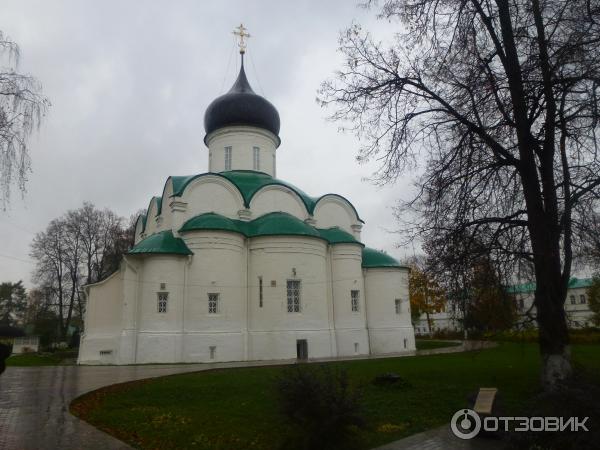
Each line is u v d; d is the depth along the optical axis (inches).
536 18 495.5
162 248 1113.4
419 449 361.7
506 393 549.0
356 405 342.3
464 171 529.7
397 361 909.2
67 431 408.8
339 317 1284.4
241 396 544.1
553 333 486.9
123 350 1074.1
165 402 523.2
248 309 1182.3
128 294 1113.4
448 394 551.2
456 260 524.4
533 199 507.5
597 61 433.1
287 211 1363.2
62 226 1865.2
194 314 1107.9
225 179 1284.4
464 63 522.3
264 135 1491.1
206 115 1513.3
